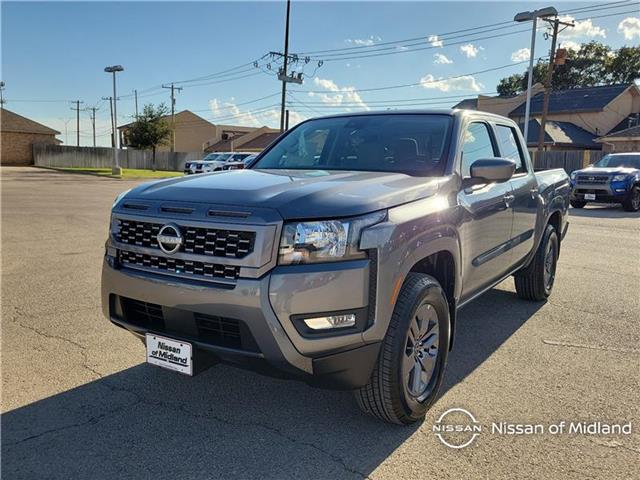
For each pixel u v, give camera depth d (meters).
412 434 3.07
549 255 5.95
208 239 2.74
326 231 2.64
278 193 2.83
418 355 3.17
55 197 17.88
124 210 3.13
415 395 3.15
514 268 5.03
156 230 2.93
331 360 2.70
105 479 2.60
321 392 3.60
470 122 4.23
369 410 3.05
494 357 4.26
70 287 6.11
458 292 3.59
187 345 2.86
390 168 3.81
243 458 2.80
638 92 43.00
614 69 61.50
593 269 7.62
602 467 2.77
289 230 2.62
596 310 5.58
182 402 3.42
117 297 3.15
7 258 7.71
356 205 2.75
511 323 5.14
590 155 30.03
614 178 16.16
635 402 3.49
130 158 53.62
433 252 3.16
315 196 2.78
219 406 3.38
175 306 2.82
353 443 2.96
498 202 4.28
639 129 34.81
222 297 2.66
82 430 3.05
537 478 2.66
